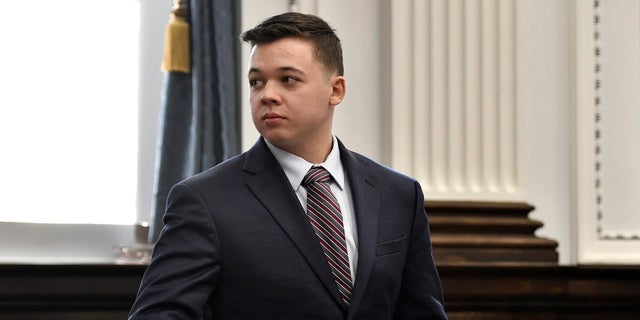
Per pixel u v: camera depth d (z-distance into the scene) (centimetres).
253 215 304
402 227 322
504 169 610
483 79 608
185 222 300
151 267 298
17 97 618
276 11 604
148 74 638
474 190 604
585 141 643
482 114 607
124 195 630
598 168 646
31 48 623
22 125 618
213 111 588
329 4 607
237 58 596
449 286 568
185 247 296
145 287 295
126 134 635
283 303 296
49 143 622
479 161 606
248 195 308
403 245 320
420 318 324
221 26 588
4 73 617
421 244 329
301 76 305
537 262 599
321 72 310
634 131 652
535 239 605
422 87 602
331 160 322
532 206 611
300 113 306
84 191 624
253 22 598
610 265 595
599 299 596
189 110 591
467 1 609
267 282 296
